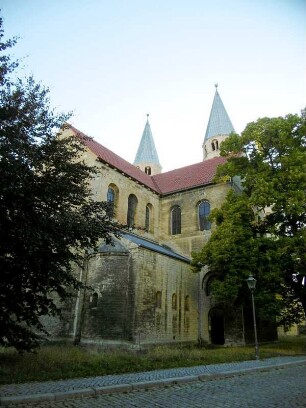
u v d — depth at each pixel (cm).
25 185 1031
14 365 1145
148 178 3781
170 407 732
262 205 2253
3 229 1059
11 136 1027
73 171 1238
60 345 2136
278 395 869
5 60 1113
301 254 2102
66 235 1177
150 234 3291
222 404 764
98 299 2161
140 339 2050
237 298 2347
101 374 1108
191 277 2812
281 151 2395
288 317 2470
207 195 3259
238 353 1870
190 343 2595
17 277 1158
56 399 766
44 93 1204
